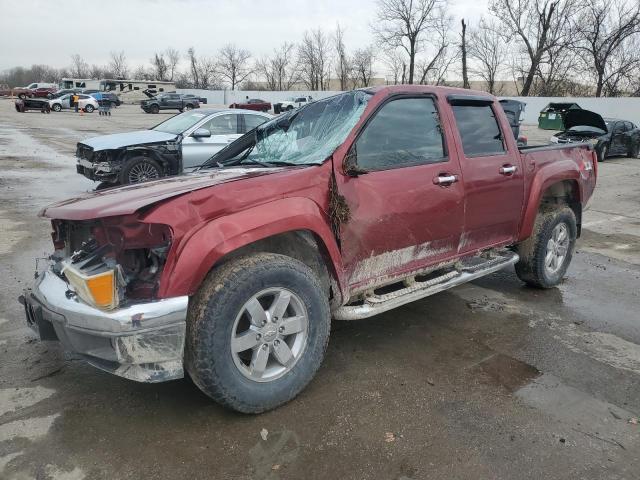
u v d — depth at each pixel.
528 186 4.55
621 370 3.53
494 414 2.98
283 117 4.08
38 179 11.90
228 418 2.91
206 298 2.67
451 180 3.76
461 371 3.48
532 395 3.19
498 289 5.22
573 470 2.52
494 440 2.74
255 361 2.85
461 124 4.05
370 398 3.13
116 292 2.55
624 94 44.38
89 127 28.08
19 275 5.34
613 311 4.64
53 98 47.97
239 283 2.70
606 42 42.94
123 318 2.50
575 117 14.74
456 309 4.64
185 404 3.05
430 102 3.84
